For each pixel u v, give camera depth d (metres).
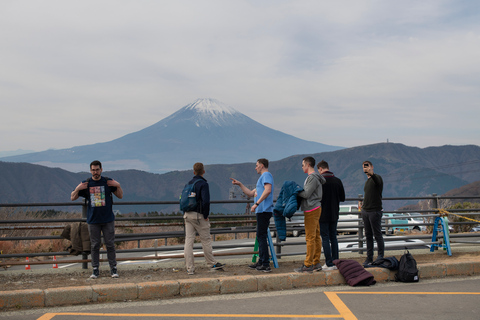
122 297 5.84
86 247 7.23
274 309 5.34
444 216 9.12
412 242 10.00
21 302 5.51
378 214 7.63
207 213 7.14
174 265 7.91
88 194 6.93
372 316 5.01
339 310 5.26
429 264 7.24
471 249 9.57
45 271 7.42
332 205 7.33
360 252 9.23
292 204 7.00
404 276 6.80
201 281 6.16
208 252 7.36
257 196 7.36
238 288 6.29
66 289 5.68
